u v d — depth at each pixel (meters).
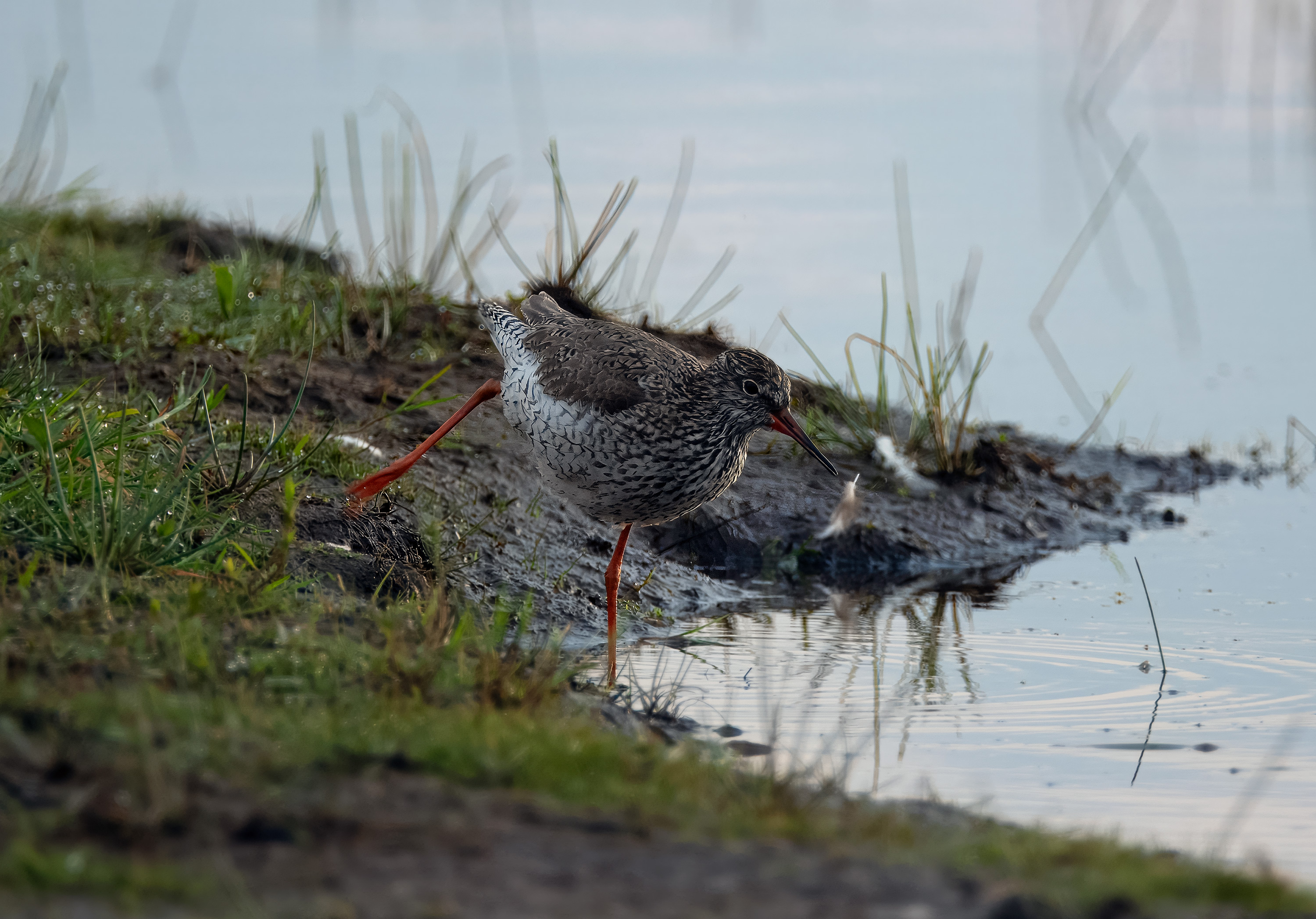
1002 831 7.23
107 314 15.40
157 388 14.07
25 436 10.90
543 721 8.20
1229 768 9.14
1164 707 10.50
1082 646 12.20
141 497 10.62
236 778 6.63
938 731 9.88
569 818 6.54
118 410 12.28
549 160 20.83
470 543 13.09
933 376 17.64
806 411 18.19
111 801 6.18
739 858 6.19
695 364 11.98
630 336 11.93
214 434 12.48
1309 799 8.56
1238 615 13.21
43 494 10.31
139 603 9.34
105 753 6.69
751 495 16.14
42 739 6.84
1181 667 11.54
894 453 17.31
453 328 18.02
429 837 6.17
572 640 12.14
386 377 16.09
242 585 9.95
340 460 13.26
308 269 20.44
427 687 8.56
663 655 11.82
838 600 13.98
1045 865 6.43
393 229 20.53
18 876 5.43
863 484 16.77
